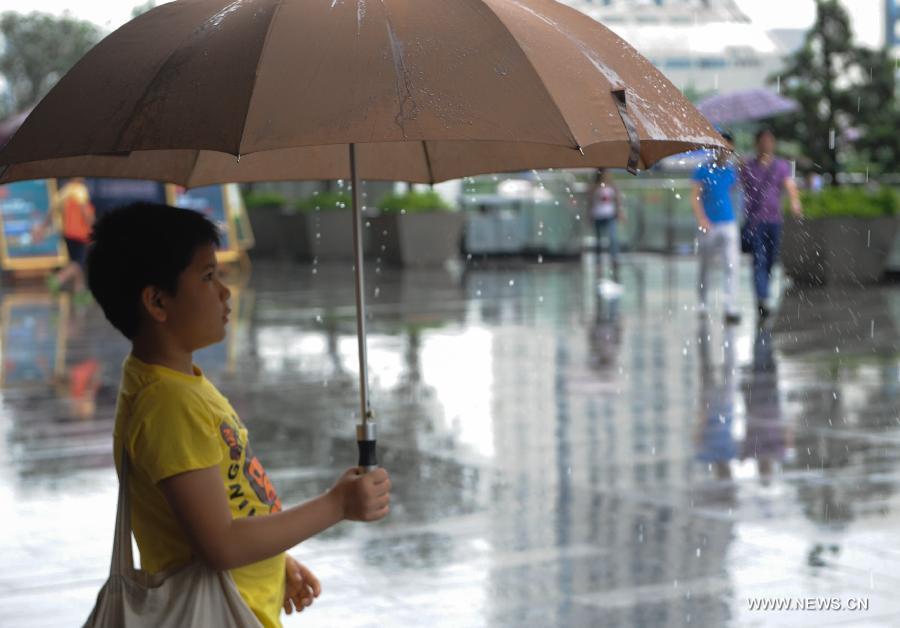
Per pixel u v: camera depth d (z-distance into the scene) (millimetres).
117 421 3246
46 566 7223
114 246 3236
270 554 3197
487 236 35219
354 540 7660
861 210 24766
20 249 31328
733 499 8461
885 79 35250
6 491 8984
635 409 11859
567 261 33312
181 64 3104
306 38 3096
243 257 33438
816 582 6695
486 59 3104
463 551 7395
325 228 35938
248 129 2953
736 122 27594
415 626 6160
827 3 34906
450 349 16266
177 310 3250
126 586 3148
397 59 3068
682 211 35000
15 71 49281
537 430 10961
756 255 18828
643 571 6949
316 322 19578
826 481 8891
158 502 3186
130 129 3027
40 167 3641
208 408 3191
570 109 3084
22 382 14031
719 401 12172
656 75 3477
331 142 2957
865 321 18609
